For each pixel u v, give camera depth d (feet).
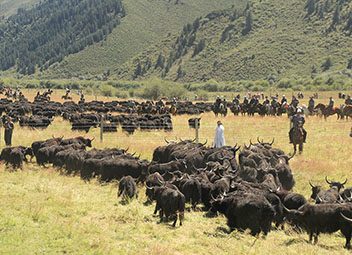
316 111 162.09
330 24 642.63
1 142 109.70
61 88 479.82
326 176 78.28
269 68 594.65
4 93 291.58
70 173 80.53
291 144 105.09
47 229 48.91
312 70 558.15
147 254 44.39
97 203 62.34
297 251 47.57
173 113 176.55
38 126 135.33
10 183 72.13
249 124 136.56
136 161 74.13
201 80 644.27
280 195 56.39
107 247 45.29
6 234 46.39
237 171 70.49
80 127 132.87
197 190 61.21
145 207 61.31
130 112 181.98
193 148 82.58
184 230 52.80
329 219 49.49
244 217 51.83
